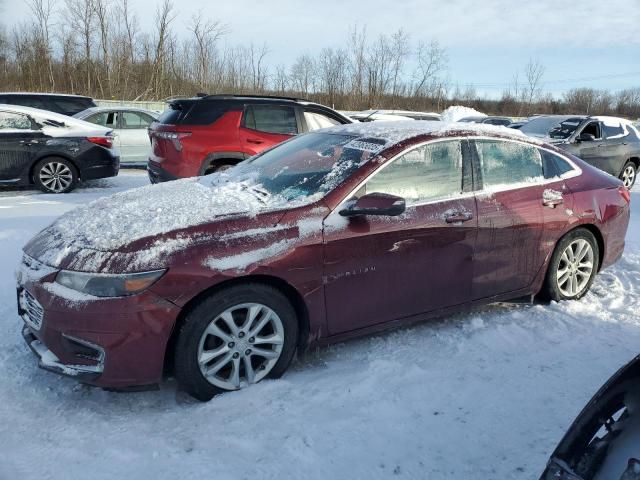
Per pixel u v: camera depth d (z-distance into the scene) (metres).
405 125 4.24
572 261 4.71
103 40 35.78
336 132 4.40
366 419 3.04
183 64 38.28
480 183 4.07
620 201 4.93
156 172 8.02
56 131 9.85
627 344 4.01
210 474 2.59
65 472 2.59
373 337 4.05
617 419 1.73
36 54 35.94
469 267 4.00
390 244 3.60
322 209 3.43
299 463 2.68
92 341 2.95
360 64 42.00
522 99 55.78
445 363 3.68
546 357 3.79
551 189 4.45
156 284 2.96
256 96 8.29
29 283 3.17
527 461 2.73
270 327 3.37
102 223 3.34
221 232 3.19
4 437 2.83
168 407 3.18
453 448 2.83
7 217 7.39
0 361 3.57
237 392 3.25
